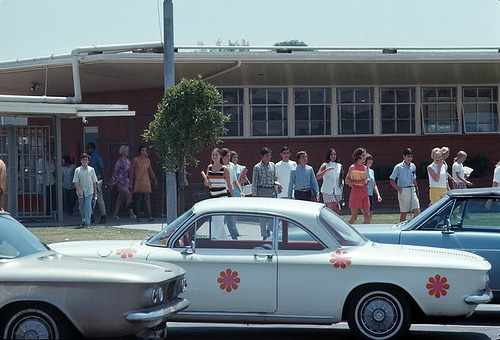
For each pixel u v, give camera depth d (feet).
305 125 101.04
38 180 82.89
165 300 29.14
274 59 89.35
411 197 67.10
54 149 83.61
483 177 102.32
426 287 32.40
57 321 27.53
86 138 106.42
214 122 64.90
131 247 34.17
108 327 27.40
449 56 93.35
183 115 64.13
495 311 43.16
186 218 34.06
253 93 99.60
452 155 103.30
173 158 64.59
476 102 104.37
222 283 33.09
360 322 32.76
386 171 99.45
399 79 100.17
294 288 32.78
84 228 75.51
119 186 86.17
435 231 38.68
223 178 58.39
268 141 99.66
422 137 102.83
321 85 100.83
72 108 78.18
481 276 32.81
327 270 32.68
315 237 33.24
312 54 90.38
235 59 88.12
